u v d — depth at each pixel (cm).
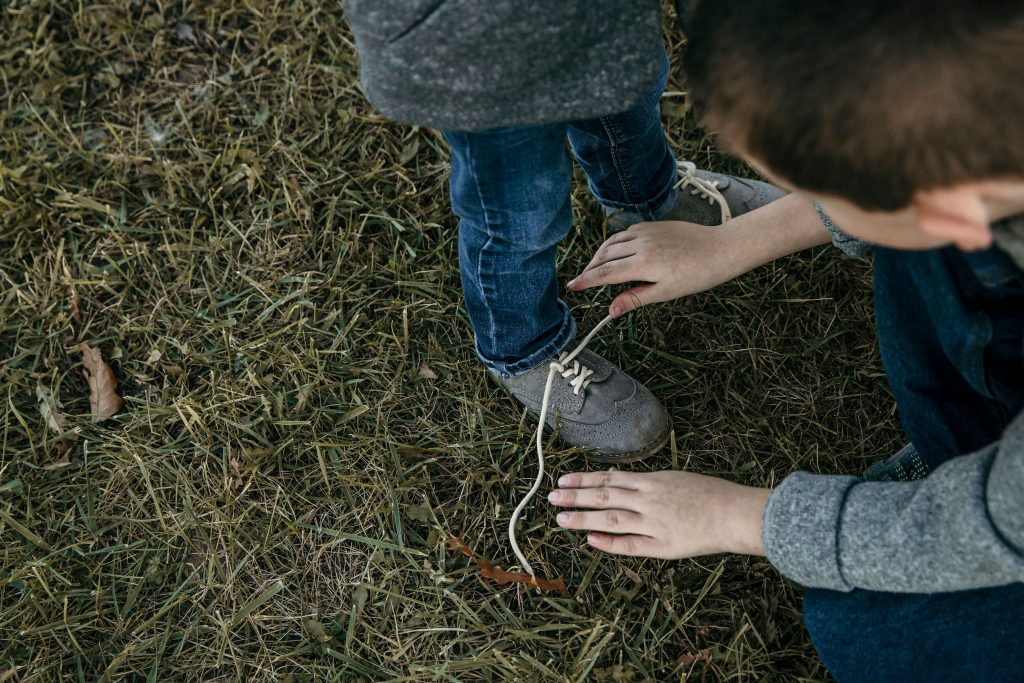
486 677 137
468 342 158
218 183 169
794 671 137
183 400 152
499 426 152
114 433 152
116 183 167
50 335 157
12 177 166
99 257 164
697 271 143
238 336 159
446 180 168
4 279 161
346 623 142
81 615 140
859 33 65
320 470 149
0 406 153
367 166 170
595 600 142
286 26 178
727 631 141
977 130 66
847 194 75
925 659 106
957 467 90
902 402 116
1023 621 100
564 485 136
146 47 178
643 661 138
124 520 147
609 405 145
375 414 153
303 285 161
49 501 148
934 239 79
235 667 139
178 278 162
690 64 77
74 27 179
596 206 165
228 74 176
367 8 80
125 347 159
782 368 157
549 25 81
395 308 160
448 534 143
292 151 169
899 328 108
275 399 153
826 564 100
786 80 69
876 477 132
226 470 148
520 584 142
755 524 116
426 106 87
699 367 157
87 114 175
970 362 98
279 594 144
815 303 160
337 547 146
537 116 88
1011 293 91
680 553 123
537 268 127
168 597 143
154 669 138
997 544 83
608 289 161
